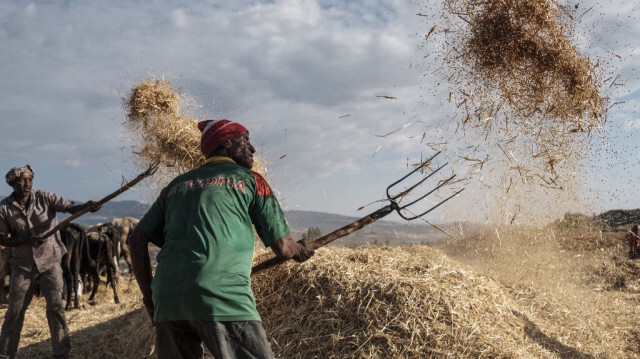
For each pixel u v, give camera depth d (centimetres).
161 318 265
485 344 411
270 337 431
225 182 284
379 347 406
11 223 528
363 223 340
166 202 293
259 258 505
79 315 755
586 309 592
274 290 471
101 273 1348
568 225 1227
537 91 496
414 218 354
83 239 1020
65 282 1017
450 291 458
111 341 537
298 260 316
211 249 264
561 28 494
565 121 502
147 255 297
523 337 452
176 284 260
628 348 496
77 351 559
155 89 541
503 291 563
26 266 529
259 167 511
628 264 952
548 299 584
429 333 412
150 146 535
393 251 545
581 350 466
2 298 999
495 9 495
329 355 408
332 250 528
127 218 1375
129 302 855
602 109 495
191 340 279
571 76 486
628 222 1535
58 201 551
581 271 892
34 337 658
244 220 282
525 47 484
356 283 452
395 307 430
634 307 636
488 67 496
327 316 433
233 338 259
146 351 486
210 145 311
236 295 262
